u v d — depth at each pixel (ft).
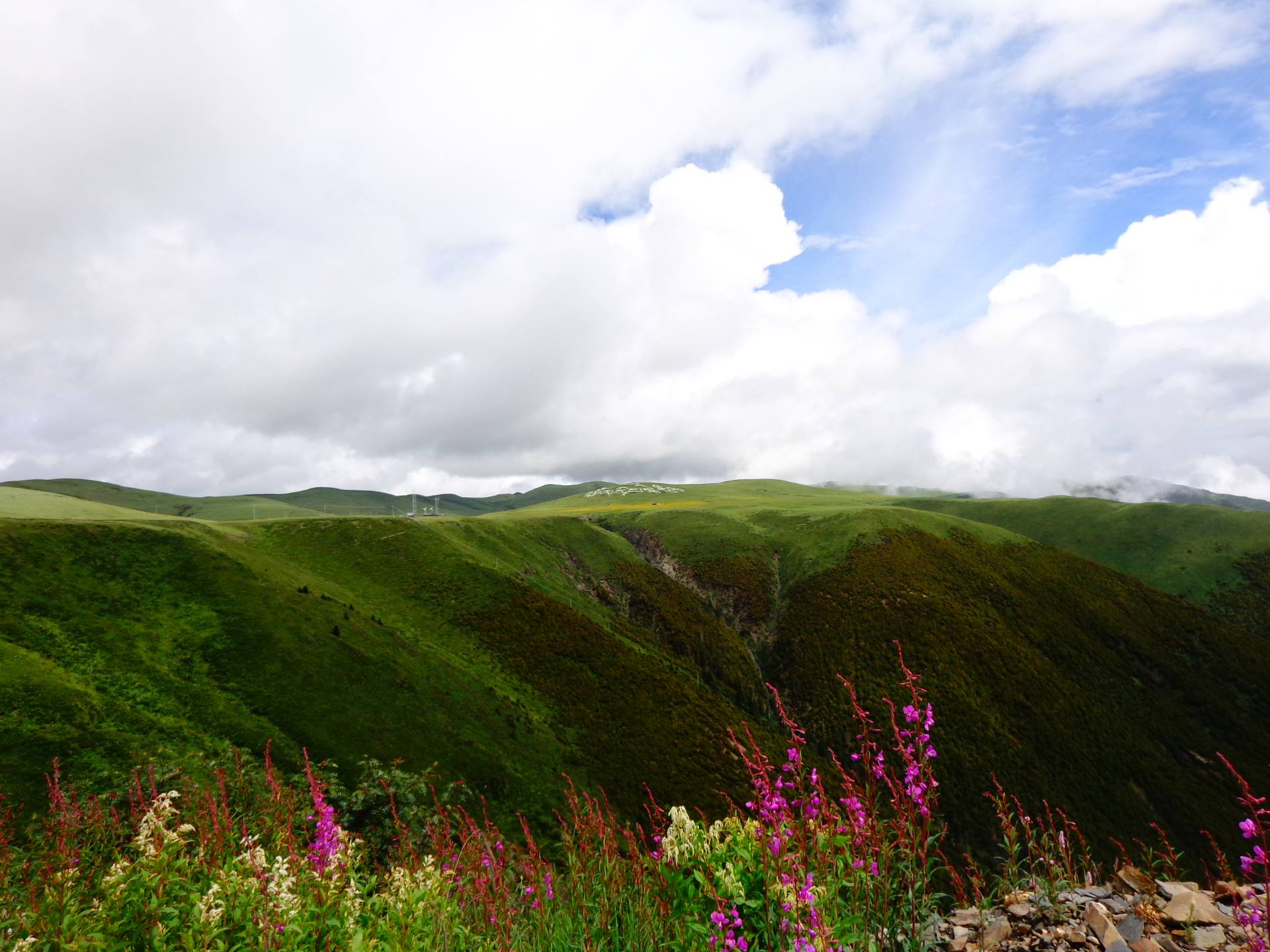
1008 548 452.76
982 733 273.75
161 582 243.40
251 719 183.52
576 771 214.28
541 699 258.37
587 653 297.74
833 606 378.53
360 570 343.67
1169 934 13.99
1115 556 590.14
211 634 220.02
